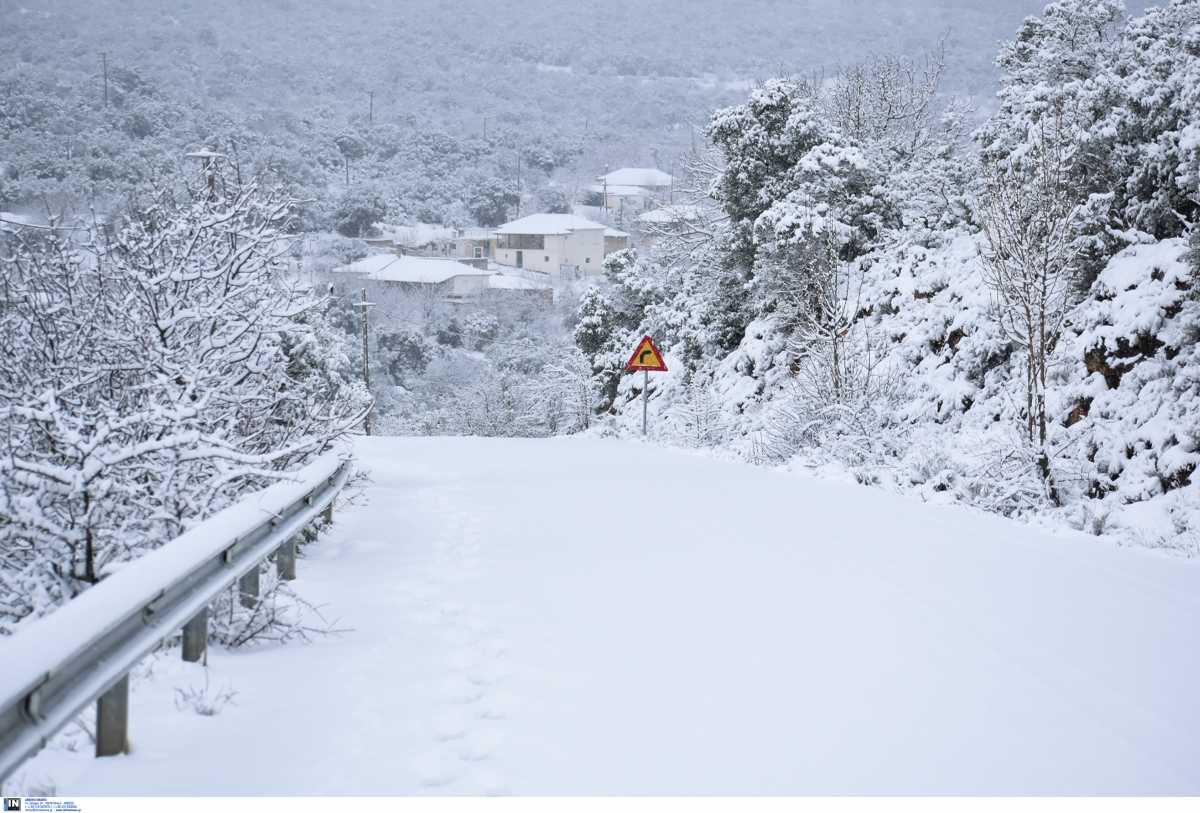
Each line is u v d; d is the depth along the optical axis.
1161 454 16.34
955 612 8.29
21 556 7.73
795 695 6.34
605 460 22.11
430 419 77.75
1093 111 22.89
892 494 15.44
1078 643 7.44
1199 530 14.00
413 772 5.20
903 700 6.25
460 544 11.57
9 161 99.06
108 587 5.30
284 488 8.86
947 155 39.00
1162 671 6.82
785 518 13.05
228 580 6.79
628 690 6.45
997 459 16.70
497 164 174.00
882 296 28.06
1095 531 14.27
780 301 31.88
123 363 9.14
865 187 34.22
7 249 9.09
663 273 54.00
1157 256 19.09
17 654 4.32
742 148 37.44
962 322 22.98
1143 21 25.97
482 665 6.98
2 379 8.59
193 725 5.77
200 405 7.96
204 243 9.98
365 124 185.50
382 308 102.69
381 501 15.36
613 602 8.70
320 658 7.16
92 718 5.84
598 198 163.75
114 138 116.50
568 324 110.25
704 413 31.34
